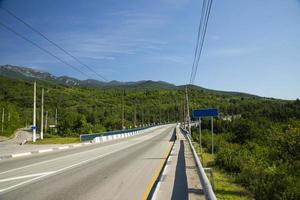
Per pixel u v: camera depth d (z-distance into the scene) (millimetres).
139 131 78938
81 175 13172
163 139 48125
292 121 34094
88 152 25828
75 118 77500
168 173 13289
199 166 9984
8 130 99625
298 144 24344
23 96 105062
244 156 18031
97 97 99438
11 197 9008
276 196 9734
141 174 13352
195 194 9297
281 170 14320
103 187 10453
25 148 33312
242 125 46281
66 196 9109
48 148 31750
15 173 14125
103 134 49000
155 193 9430
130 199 8734
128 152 25156
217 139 37250
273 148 25562
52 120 101438
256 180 11867
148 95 158000
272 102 124625
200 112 21266
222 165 17109
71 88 95375
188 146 30516
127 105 126500
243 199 9891
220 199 9703
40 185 10883
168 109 156125
